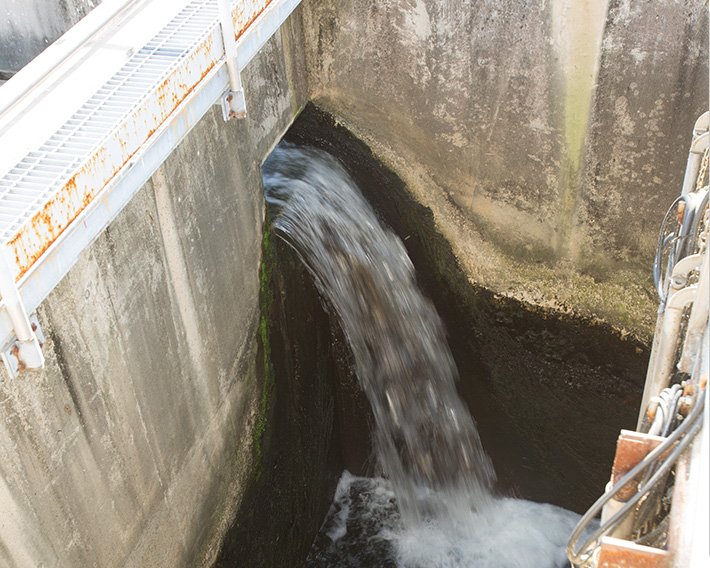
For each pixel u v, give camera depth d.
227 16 5.10
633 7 7.58
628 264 8.96
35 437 4.38
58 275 3.90
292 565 9.46
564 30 7.98
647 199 8.52
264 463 8.34
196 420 6.62
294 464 9.13
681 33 7.49
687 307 4.45
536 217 9.22
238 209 7.24
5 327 3.49
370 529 10.45
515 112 8.70
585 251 9.14
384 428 10.38
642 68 7.86
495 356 10.17
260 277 7.89
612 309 9.17
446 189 9.55
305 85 9.43
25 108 4.45
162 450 6.04
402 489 10.95
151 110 4.53
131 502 5.64
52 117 4.36
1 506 4.18
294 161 9.55
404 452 10.65
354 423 10.67
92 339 4.86
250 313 7.68
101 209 4.21
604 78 8.09
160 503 6.11
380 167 9.75
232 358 7.30
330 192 9.50
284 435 8.82
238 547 7.84
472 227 9.64
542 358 9.83
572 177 8.79
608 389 9.52
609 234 8.91
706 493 2.39
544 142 8.73
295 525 9.38
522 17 8.11
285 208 8.71
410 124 9.34
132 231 5.23
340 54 9.17
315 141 9.91
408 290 10.24
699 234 4.56
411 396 10.36
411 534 10.38
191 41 5.02
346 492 11.02
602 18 7.75
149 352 5.67
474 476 10.95
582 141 8.54
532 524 10.53
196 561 6.96
